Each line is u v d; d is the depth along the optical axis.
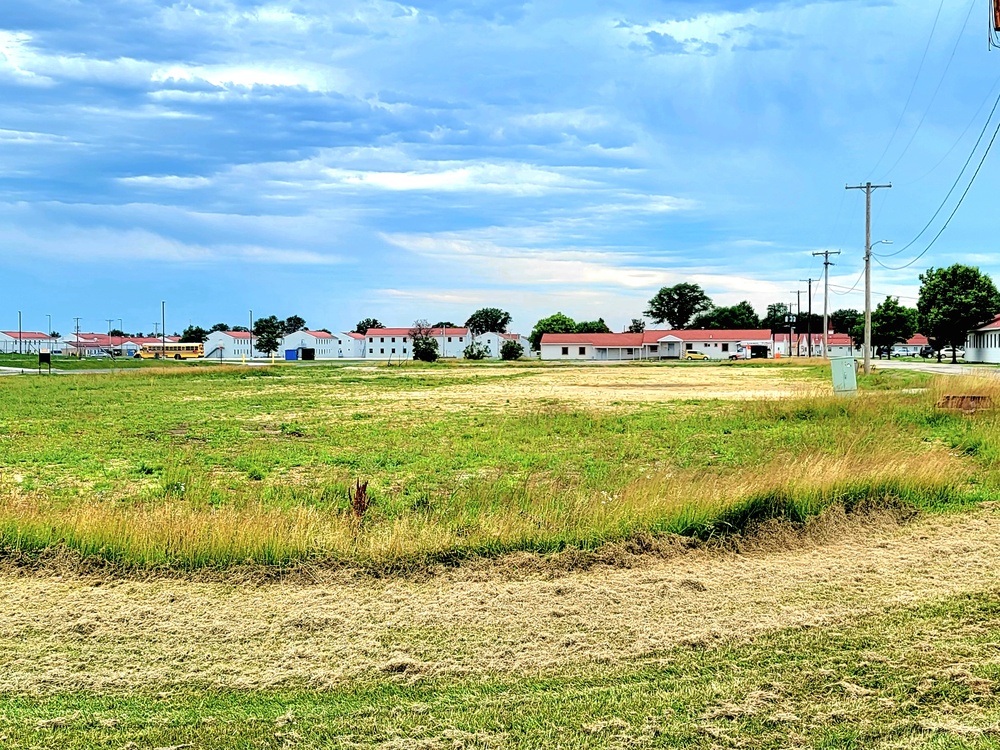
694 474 13.16
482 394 39.31
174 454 18.56
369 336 163.00
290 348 168.12
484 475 15.61
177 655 7.04
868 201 52.56
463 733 5.58
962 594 8.44
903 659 6.77
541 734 5.59
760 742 5.46
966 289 88.75
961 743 5.38
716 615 7.94
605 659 6.89
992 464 15.66
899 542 10.69
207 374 62.19
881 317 131.12
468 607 8.18
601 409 29.91
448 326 175.00
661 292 174.50
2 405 32.56
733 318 175.38
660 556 9.89
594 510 10.68
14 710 5.99
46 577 9.06
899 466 13.05
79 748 5.45
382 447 19.70
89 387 44.84
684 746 5.43
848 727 5.63
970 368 64.62
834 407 25.02
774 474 11.92
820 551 10.30
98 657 6.98
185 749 5.43
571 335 139.50
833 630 7.48
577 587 8.73
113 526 9.65
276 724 5.76
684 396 37.09
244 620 7.84
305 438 22.03
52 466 17.14
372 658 6.98
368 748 5.42
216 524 9.70
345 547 9.51
